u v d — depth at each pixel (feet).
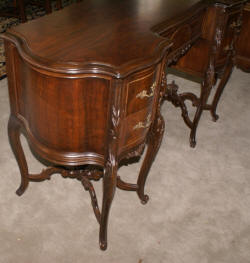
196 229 6.16
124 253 5.66
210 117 9.11
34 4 12.78
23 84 4.65
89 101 4.23
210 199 6.77
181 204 6.61
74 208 6.34
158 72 4.61
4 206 6.22
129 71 3.94
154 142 5.61
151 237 5.95
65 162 4.77
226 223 6.32
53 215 6.16
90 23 5.08
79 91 4.12
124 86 4.03
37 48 4.21
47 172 6.26
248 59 9.57
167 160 7.60
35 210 6.21
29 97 4.53
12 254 5.47
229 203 6.73
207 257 5.72
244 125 8.91
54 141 4.64
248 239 6.07
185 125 8.70
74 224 6.04
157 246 5.82
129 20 5.31
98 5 5.85
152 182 7.02
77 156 4.75
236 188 7.08
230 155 7.92
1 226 5.87
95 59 4.06
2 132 7.81
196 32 6.59
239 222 6.37
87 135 4.56
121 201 6.55
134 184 6.42
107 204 5.04
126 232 5.99
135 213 6.35
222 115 9.20
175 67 8.08
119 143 4.59
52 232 5.86
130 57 4.18
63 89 4.09
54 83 4.07
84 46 4.35
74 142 4.59
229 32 7.10
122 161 7.35
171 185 7.00
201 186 7.05
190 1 6.32
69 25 4.95
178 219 6.31
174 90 7.66
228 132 8.63
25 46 4.24
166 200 6.66
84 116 4.35
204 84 7.30
